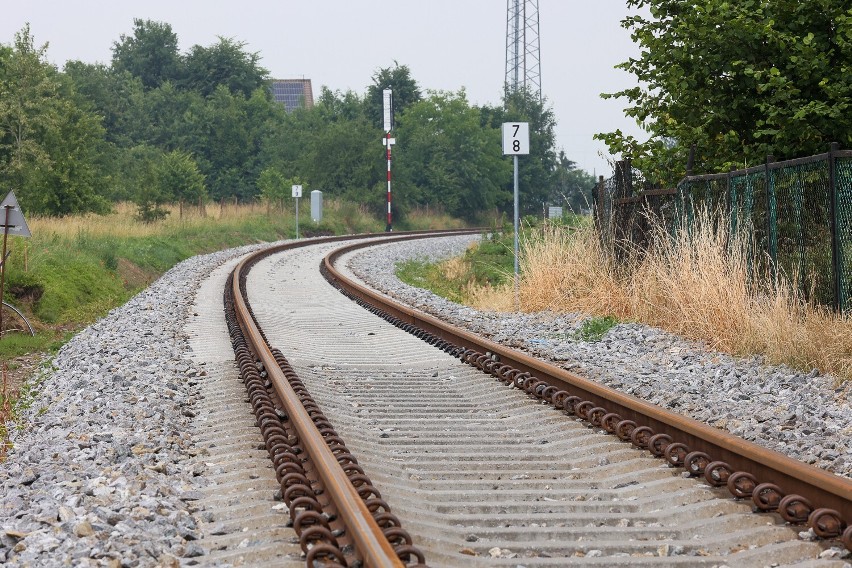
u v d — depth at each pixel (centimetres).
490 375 2033
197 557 950
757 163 2836
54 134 7931
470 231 12081
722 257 2400
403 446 1412
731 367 1919
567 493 1166
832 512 955
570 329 2723
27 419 1789
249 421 1571
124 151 14962
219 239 8200
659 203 2931
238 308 3109
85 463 1322
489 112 18388
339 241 9444
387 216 12488
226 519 1088
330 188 13775
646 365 2058
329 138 13912
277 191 11762
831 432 1355
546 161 18500
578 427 1511
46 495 1159
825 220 2212
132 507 1090
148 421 1578
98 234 5894
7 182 7769
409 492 1158
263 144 16550
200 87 19325
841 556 900
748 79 2803
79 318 3700
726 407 1566
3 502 1142
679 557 925
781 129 2719
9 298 3547
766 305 2175
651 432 1376
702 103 2928
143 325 3005
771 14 2780
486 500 1154
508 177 17062
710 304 2292
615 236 3195
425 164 15575
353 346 2589
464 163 15638
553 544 970
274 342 2622
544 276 3284
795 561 912
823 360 1795
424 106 16062
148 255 5850
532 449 1401
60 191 7794
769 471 1099
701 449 1251
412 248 8000
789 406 1534
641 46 3000
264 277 5062
